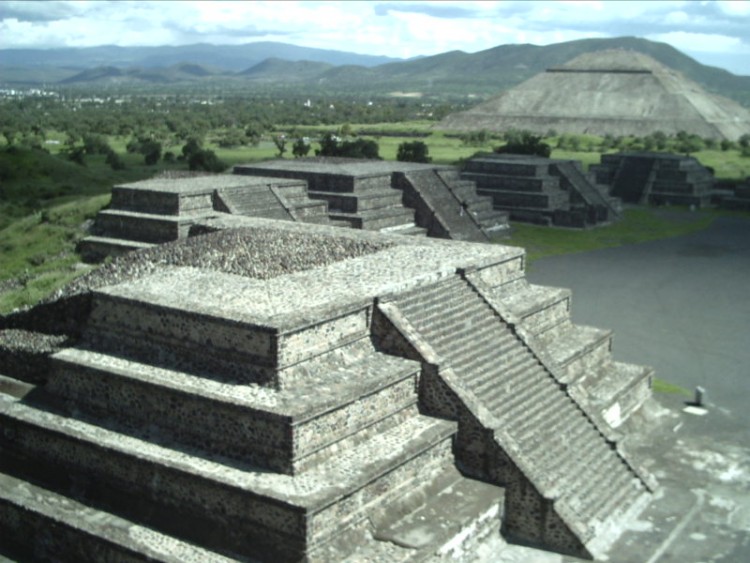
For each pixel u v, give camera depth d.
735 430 25.95
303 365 18.95
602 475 21.27
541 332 26.22
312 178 49.59
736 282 45.44
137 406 19.61
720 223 66.00
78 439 19.28
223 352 19.09
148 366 20.11
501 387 21.59
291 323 18.34
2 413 20.86
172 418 18.97
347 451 18.25
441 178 54.19
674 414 27.17
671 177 75.94
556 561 18.66
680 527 20.14
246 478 16.97
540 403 22.06
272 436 17.22
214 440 18.23
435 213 50.88
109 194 49.12
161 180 42.25
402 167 54.44
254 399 17.73
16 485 20.20
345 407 18.17
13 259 38.81
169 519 17.86
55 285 32.47
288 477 17.02
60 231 41.28
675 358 32.56
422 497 18.66
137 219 36.75
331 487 16.55
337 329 19.89
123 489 18.70
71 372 20.88
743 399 28.42
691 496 21.70
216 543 17.14
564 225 61.59
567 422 22.14
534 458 20.16
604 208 64.19
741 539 19.64
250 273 23.67
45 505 18.97
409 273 23.47
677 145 118.25
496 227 57.12
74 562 18.19
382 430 19.33
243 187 40.00
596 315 38.44
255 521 16.55
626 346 33.94
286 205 41.28
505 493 19.44
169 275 23.72
